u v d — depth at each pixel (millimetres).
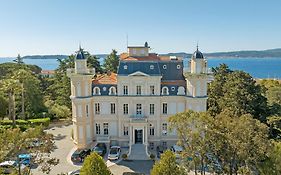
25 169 39562
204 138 36781
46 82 118188
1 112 79312
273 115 72812
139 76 64938
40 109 87938
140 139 66312
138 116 66000
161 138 66812
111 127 67625
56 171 53062
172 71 69125
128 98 65875
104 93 66688
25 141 37844
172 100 66188
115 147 63625
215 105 78062
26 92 85062
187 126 37781
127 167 55812
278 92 90812
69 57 118375
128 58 68188
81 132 64938
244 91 71500
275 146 38125
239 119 37375
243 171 37375
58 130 79938
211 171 38281
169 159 33125
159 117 66250
